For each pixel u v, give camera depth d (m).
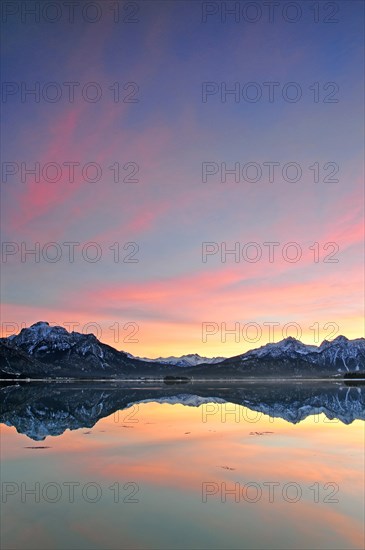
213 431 30.83
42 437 27.95
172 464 20.19
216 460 21.03
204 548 11.32
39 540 11.89
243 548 11.38
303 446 24.66
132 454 22.52
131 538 11.98
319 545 11.52
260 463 20.39
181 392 95.19
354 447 24.39
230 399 69.06
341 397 76.44
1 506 14.57
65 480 17.55
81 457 21.75
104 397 71.19
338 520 13.16
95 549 11.30
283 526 12.71
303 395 83.25
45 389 107.31
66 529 12.61
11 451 23.31
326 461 20.69
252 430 31.36
